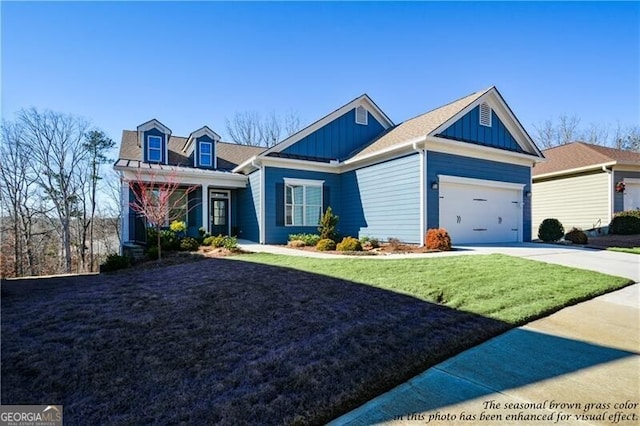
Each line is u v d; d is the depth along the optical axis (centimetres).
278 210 1321
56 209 2259
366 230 1306
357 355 325
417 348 342
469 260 778
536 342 369
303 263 743
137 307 453
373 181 1277
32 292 594
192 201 1490
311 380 283
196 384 279
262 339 359
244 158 1858
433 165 1105
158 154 1552
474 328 394
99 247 2586
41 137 2173
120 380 286
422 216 1077
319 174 1416
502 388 278
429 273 634
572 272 671
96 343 352
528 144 1384
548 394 267
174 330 380
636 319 438
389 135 1391
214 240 1185
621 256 892
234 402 254
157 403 254
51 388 278
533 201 1967
